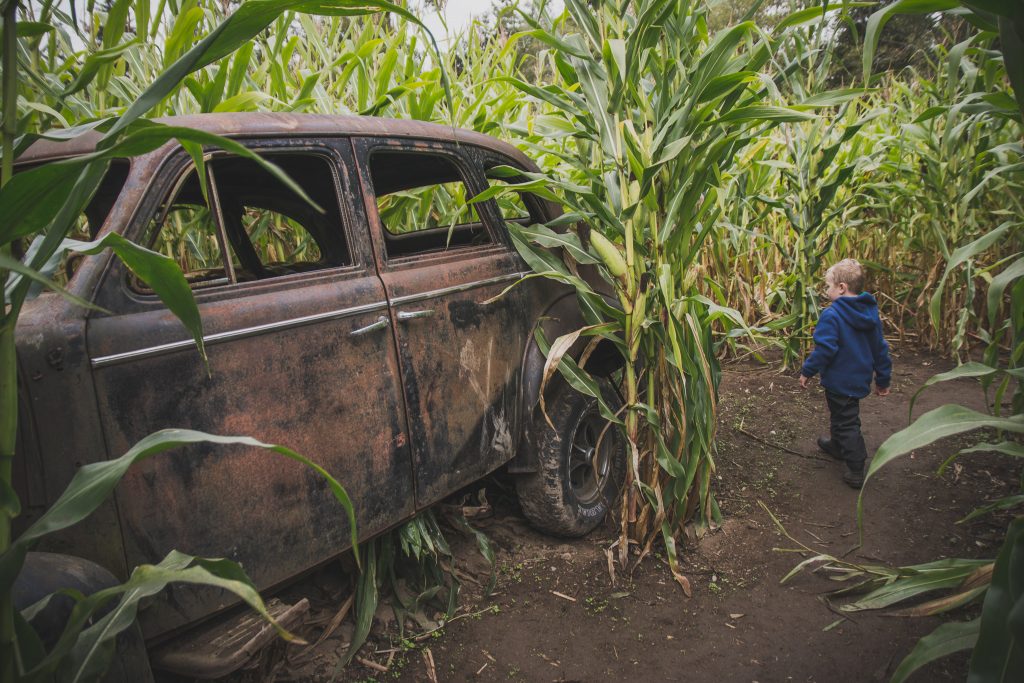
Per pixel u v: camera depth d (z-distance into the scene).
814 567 2.64
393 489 2.10
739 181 4.97
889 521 2.99
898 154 5.57
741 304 5.83
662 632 2.30
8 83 0.94
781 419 4.35
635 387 2.57
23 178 0.86
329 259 2.60
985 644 1.22
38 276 0.83
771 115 2.13
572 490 2.80
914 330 6.11
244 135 1.86
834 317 3.26
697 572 2.65
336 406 1.93
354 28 3.84
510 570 2.68
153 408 1.57
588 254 2.59
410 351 2.16
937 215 5.11
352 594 2.28
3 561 0.95
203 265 3.54
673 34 2.42
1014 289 1.88
